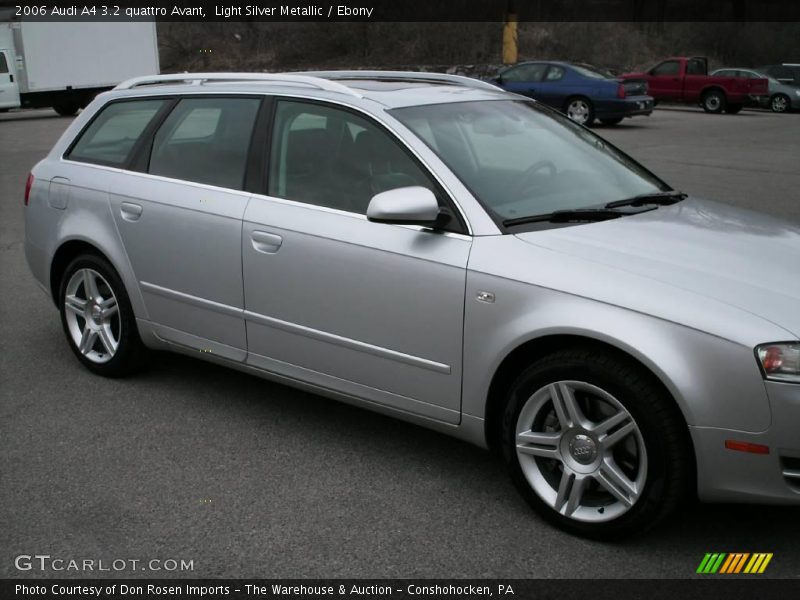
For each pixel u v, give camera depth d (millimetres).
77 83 25609
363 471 3824
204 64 39125
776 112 26562
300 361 4004
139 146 4711
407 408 3680
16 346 5551
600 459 3156
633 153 15094
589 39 38875
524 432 3326
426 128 3840
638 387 3000
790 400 2775
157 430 4262
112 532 3336
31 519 3436
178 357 5320
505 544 3230
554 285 3166
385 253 3594
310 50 38875
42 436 4203
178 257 4375
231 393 4750
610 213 3643
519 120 4246
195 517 3439
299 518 3430
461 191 3543
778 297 2969
